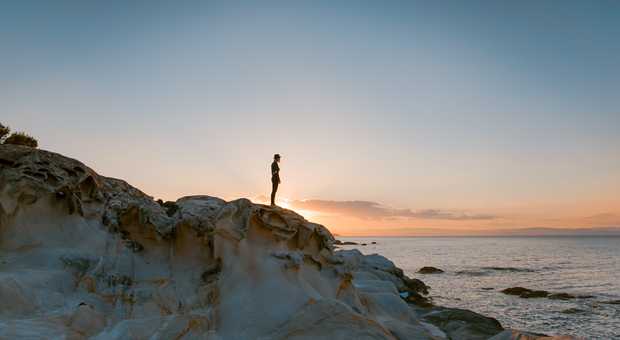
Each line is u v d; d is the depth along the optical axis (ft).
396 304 64.54
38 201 52.95
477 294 140.46
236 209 52.49
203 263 51.85
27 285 41.91
